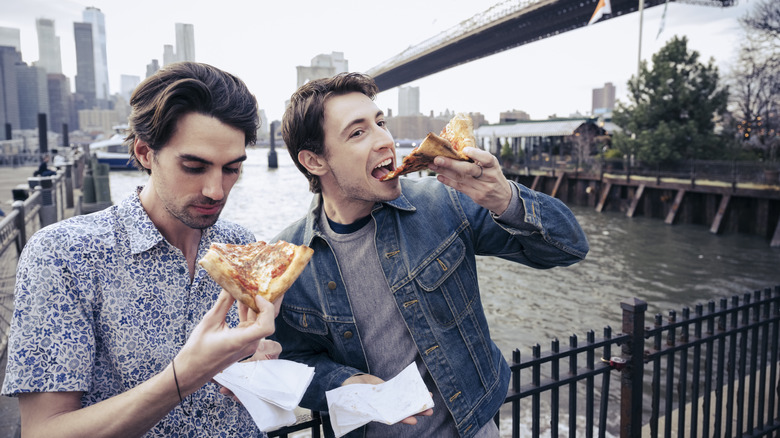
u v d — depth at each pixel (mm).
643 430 3748
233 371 1193
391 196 1385
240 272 1018
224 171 1037
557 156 38906
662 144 26297
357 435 1551
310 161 1439
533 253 1511
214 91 990
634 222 24672
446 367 1471
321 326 1521
